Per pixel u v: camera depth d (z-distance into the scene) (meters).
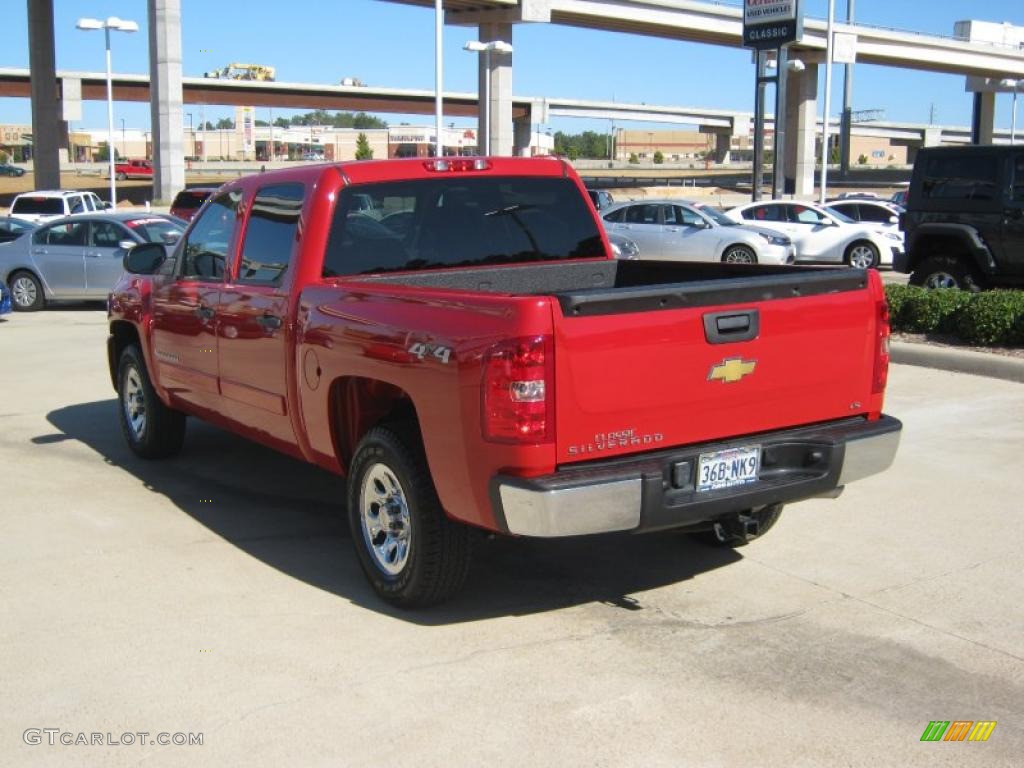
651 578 5.41
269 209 5.89
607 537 6.06
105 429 8.78
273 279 5.71
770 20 42.41
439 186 5.86
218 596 5.15
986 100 101.00
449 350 4.34
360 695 4.13
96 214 18.16
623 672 4.32
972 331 10.98
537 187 6.24
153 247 7.07
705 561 5.64
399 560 4.93
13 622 4.83
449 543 4.71
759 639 4.64
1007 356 10.26
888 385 9.91
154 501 6.75
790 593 5.18
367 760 3.68
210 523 6.31
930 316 11.55
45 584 5.30
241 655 4.48
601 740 3.79
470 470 4.33
